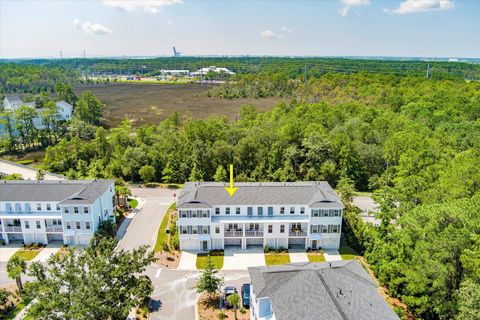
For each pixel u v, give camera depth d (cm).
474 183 5503
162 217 6788
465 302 3350
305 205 5709
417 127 9125
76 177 8412
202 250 5712
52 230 5847
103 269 3494
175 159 8862
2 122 11175
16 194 5944
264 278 3738
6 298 4400
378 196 5819
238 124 10669
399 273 4416
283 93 18850
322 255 5588
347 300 3338
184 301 4528
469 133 8819
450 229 3769
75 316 2967
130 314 4259
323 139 8406
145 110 16875
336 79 16575
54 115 12319
